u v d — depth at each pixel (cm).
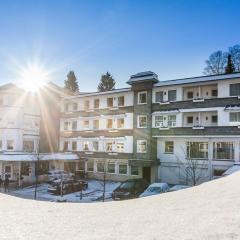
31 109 4619
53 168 4453
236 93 3306
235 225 532
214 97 3431
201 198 882
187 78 3634
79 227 627
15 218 730
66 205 1022
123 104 4247
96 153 4372
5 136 4256
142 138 3891
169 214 708
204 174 3447
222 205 722
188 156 3600
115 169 4206
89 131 4578
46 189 3441
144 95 3953
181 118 3625
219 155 3388
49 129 4819
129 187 2600
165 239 495
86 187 3462
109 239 523
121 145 4197
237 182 1068
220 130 3303
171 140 3759
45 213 812
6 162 3962
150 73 3881
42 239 538
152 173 3859
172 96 3753
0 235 568
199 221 594
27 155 3900
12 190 3391
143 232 556
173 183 3691
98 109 4488
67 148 4859
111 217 738
